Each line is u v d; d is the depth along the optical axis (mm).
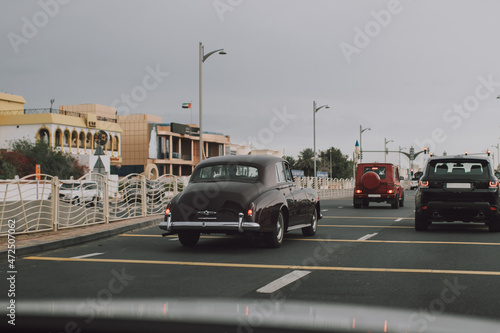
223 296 6262
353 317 5270
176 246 11281
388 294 6344
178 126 75750
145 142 72250
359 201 25797
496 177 13633
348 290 6586
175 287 6809
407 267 8320
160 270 8133
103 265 8688
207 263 8805
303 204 12383
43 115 55938
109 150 64500
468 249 10391
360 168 26109
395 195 25359
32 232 12203
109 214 15883
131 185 17438
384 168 25734
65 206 13758
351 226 15719
